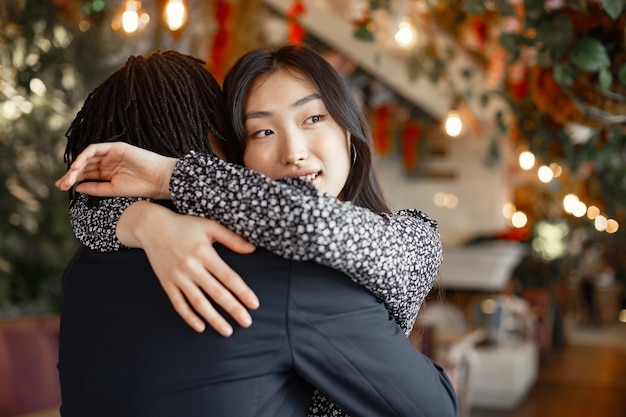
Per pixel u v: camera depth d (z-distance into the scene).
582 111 2.49
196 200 1.22
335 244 1.15
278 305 1.18
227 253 1.22
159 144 1.33
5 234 4.44
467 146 9.25
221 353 1.18
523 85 3.39
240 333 1.19
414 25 4.95
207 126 1.36
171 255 1.21
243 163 1.42
